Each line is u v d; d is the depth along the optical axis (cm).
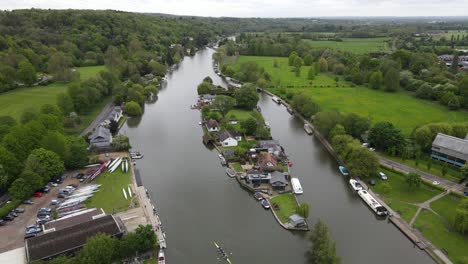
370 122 13875
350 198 9844
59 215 8500
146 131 14850
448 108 17300
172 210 9144
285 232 8331
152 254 7362
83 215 8225
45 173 9612
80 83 17538
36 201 9150
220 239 8044
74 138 11756
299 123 16212
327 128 13362
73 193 9544
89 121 15312
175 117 16688
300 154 12725
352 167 10512
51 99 17600
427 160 11550
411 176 9600
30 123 11006
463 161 10656
